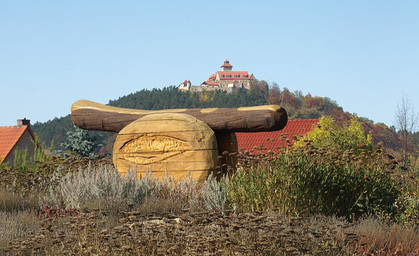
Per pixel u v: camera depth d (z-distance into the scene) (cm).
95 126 1434
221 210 959
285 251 650
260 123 1215
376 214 966
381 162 1086
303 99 18438
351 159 1064
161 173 1224
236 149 1346
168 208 988
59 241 698
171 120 1227
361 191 1003
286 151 1047
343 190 968
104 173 1145
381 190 1020
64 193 1084
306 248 680
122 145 1277
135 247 679
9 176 1303
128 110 1425
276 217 790
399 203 1034
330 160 1037
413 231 830
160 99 19988
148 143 1246
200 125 1212
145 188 1095
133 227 725
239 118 1235
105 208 949
